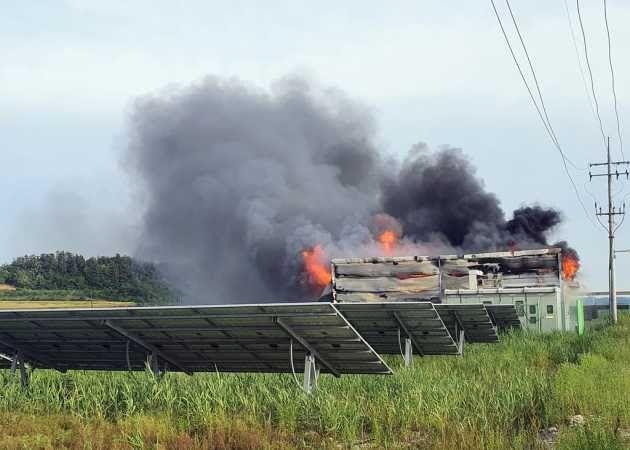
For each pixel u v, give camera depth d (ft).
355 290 197.77
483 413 60.90
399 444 55.42
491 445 51.52
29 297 442.50
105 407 67.67
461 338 131.03
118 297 448.24
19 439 56.65
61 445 55.52
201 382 71.00
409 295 195.11
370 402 68.80
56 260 501.15
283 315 67.41
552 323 183.93
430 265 195.72
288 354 74.02
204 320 70.85
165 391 68.44
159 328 73.87
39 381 80.59
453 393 68.69
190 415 63.00
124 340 77.66
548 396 68.23
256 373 80.69
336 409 61.41
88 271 484.33
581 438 49.60
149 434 56.75
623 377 82.58
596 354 122.11
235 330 71.26
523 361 116.67
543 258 190.08
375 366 73.92
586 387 72.69
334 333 68.44
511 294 187.93
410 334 104.32
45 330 78.59
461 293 191.42
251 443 53.78
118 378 75.31
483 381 86.02
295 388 70.13
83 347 81.82
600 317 276.62
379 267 197.57
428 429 60.39
